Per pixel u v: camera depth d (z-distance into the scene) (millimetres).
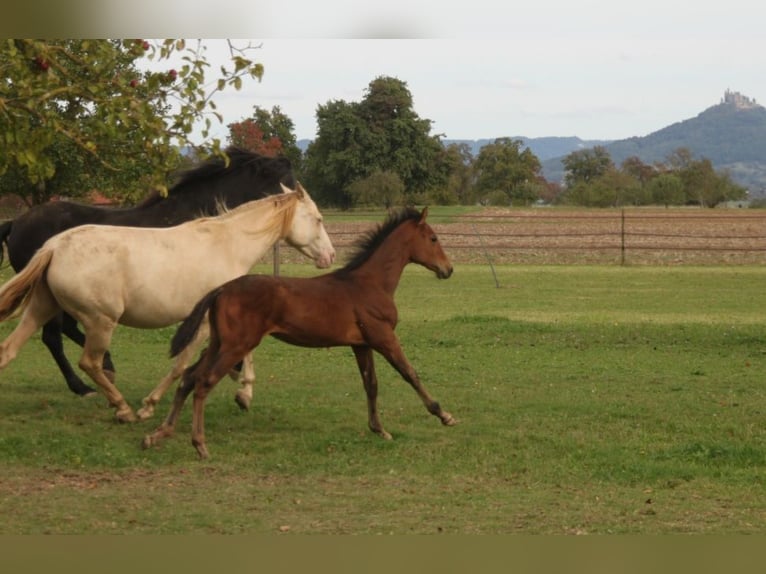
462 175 126000
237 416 13164
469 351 19344
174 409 11547
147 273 12234
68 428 12336
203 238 12727
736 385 15969
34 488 9898
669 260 43219
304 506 9383
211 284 12664
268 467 10844
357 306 11711
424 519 8984
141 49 9570
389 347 11914
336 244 45375
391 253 12148
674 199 113000
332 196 92875
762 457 11250
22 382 15531
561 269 39219
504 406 14078
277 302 11297
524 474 10664
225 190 14578
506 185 125188
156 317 12469
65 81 10227
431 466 10906
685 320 24219
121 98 9383
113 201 26812
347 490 9977
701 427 12914
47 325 14117
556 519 9016
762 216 72688
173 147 9594
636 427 12938
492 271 35125
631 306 27641
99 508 9227
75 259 11930
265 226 13211
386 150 90938
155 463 10969
